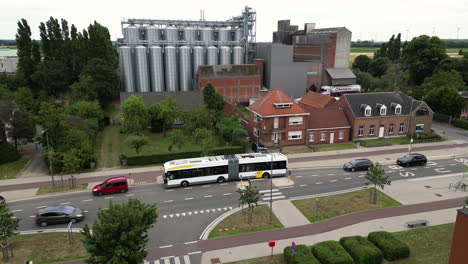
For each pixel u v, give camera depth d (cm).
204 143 4684
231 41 9762
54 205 3525
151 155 4747
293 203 3575
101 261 2058
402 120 6069
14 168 4575
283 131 5538
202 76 8344
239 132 5331
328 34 10312
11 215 2547
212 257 2617
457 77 8869
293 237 2908
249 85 8725
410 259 2556
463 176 4219
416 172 4500
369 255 2433
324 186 4056
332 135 5781
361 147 5600
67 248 2736
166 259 2594
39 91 8381
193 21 9544
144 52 8631
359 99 6056
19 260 2559
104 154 5225
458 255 2059
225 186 4081
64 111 6147
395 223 3136
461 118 7325
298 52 11731
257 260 2566
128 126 5497
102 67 8112
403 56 11206
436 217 3253
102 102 8306
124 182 3866
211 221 3212
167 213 3375
